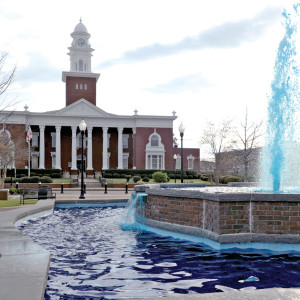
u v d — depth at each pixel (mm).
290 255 6961
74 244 8203
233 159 43719
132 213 11500
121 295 4637
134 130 57375
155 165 57719
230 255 6965
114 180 45156
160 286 5016
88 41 64562
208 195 7953
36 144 57281
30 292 3955
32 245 6551
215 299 3662
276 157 10414
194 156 63688
